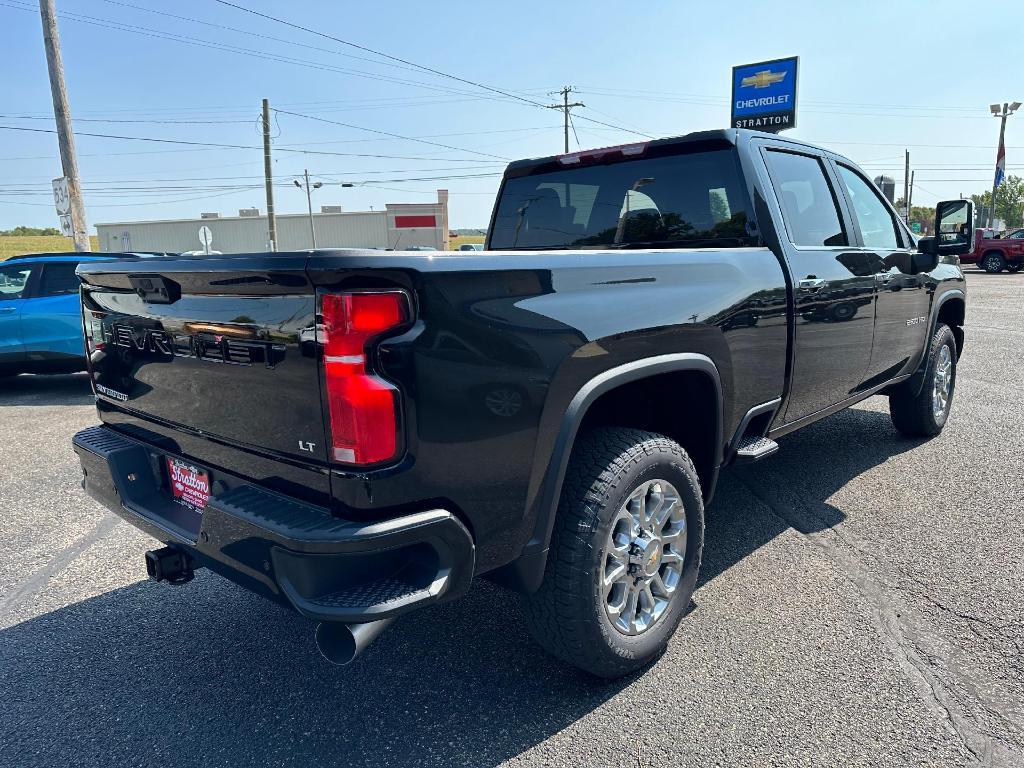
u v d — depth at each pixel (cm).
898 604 297
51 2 1337
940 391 531
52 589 335
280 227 5612
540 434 209
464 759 216
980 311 1434
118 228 5788
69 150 1391
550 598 228
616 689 247
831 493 429
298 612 182
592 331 222
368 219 5562
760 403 316
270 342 192
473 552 200
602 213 397
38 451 585
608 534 229
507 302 200
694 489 263
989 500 411
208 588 335
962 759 209
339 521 183
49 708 246
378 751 221
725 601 303
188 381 225
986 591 307
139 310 240
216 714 241
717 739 220
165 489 257
